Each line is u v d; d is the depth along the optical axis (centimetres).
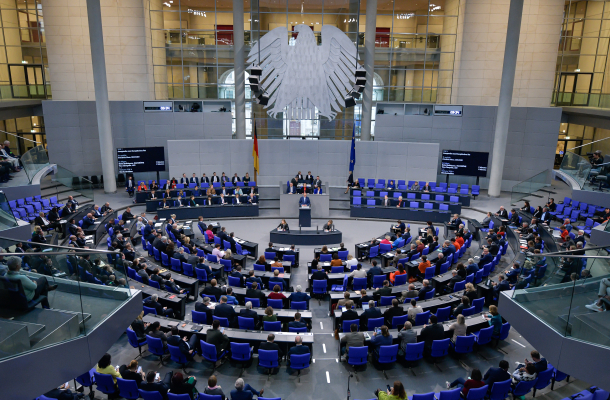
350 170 2289
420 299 1149
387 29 2675
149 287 1166
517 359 995
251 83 2034
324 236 1786
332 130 2678
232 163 2425
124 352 1007
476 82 2739
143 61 2658
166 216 2042
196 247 1571
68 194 2188
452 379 927
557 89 2784
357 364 927
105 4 2573
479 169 2464
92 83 2667
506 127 2359
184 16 2636
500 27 2659
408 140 2630
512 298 853
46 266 655
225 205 2128
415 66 2739
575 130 3031
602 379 677
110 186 2422
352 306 1120
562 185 2602
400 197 2158
